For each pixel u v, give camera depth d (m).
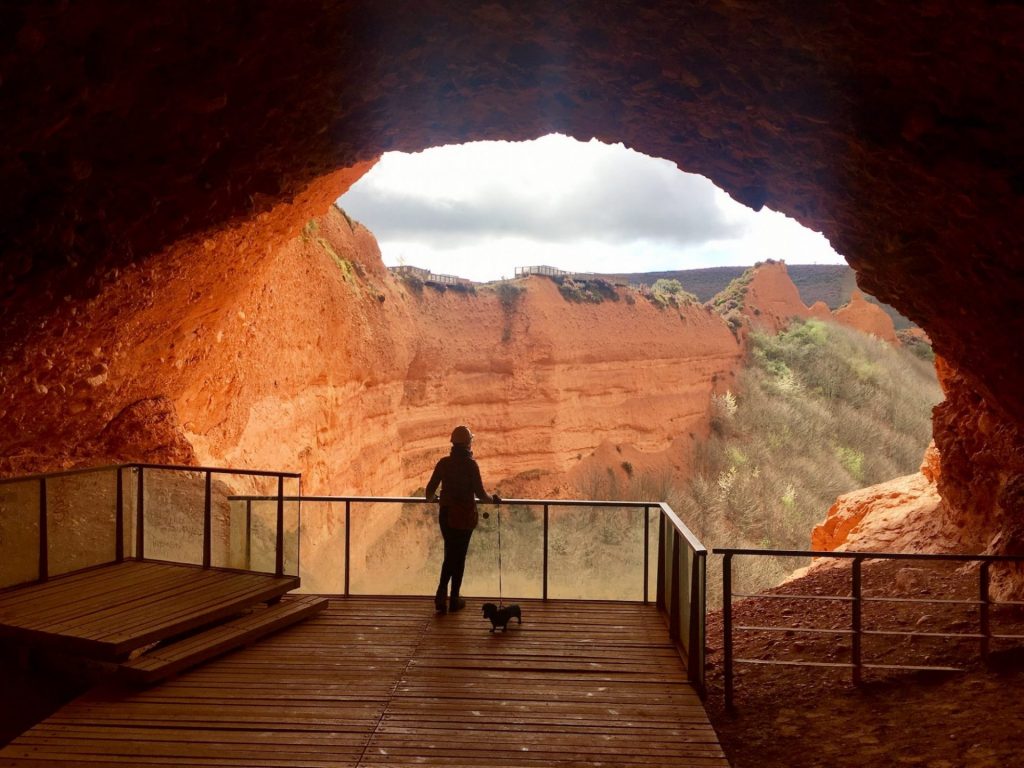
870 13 5.10
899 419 45.62
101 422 10.89
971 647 6.46
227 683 5.60
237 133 7.04
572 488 34.75
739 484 35.59
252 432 16.27
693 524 32.28
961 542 9.69
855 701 5.93
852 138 6.34
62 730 4.85
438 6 6.24
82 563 7.34
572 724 5.04
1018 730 4.99
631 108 8.00
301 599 7.22
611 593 7.63
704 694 5.55
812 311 60.84
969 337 7.60
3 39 4.62
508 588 7.68
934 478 13.53
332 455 21.55
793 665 6.39
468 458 7.16
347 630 6.75
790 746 5.32
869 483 38.56
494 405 33.19
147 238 7.84
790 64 6.07
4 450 9.32
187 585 6.91
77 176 6.08
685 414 41.53
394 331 27.81
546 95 8.06
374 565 7.88
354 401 23.77
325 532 8.06
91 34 5.06
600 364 37.56
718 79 6.79
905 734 5.24
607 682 5.70
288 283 18.59
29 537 6.84
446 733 4.90
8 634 5.77
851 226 7.69
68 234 6.65
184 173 7.06
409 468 29.25
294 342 18.86
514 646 6.39
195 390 13.34
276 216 11.75
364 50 6.62
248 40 5.86
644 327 40.66
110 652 5.45
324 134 7.93
